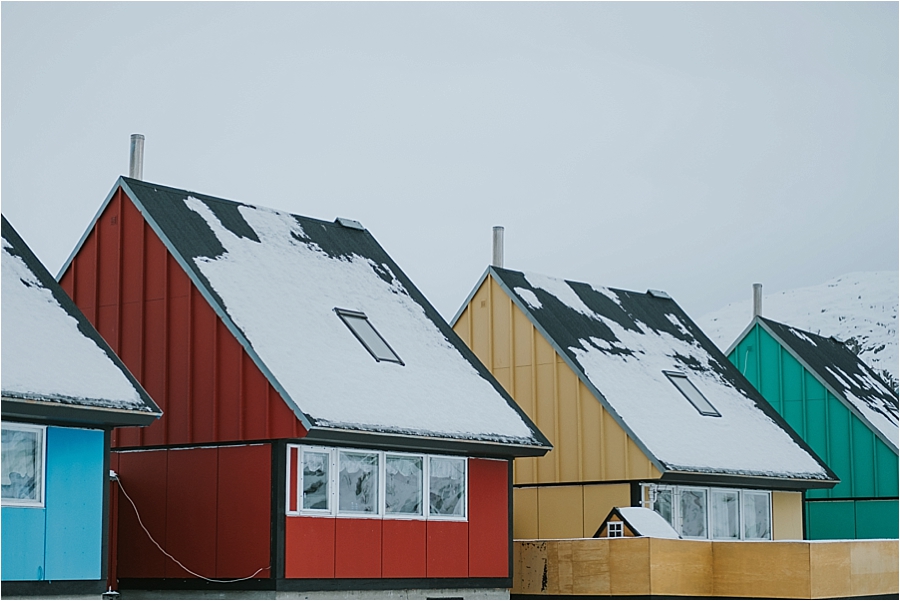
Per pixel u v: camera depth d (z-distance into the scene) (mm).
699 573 23422
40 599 16750
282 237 24656
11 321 17234
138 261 22375
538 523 28078
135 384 17844
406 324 24922
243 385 20562
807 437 37656
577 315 30750
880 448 36250
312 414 19734
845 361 41812
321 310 23125
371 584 21031
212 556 20516
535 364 28906
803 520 30797
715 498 28250
